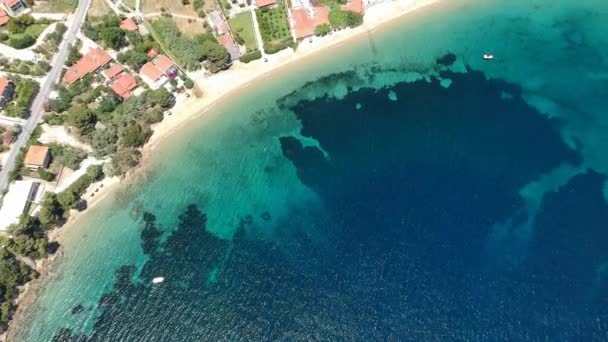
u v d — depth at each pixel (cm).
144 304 9238
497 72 11344
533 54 11500
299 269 9312
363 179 10206
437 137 10550
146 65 11350
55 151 10512
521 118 10600
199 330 8869
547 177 9762
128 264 9719
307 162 10644
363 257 9256
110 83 11431
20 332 9138
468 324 8412
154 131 11206
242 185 10569
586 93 10806
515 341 8194
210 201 10425
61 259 9838
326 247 9481
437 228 9388
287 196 10281
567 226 9156
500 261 8938
